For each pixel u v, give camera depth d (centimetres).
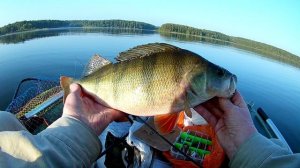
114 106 44
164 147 53
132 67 44
